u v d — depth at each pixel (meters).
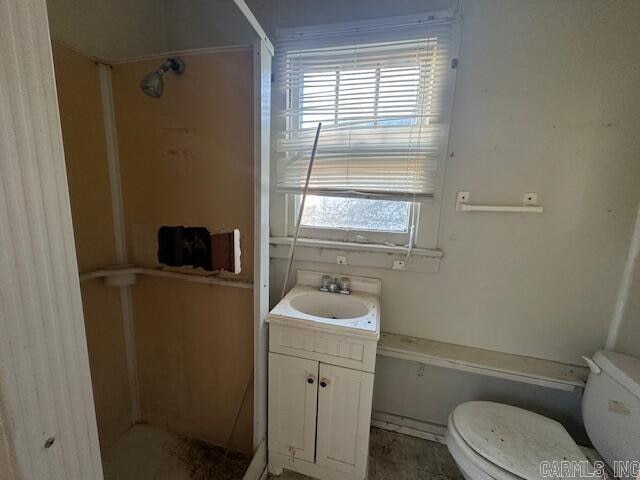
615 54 1.07
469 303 1.37
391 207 1.45
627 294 1.16
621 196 1.14
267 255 1.19
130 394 1.48
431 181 1.32
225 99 1.10
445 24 1.19
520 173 1.23
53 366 0.41
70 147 1.14
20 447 0.38
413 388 1.51
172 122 1.18
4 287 0.35
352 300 1.39
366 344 1.09
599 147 1.13
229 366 1.34
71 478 0.45
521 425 1.12
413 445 1.47
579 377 1.21
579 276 1.23
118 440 1.42
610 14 1.05
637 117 1.08
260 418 1.24
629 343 1.16
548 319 1.30
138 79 1.19
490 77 1.19
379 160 1.36
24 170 0.36
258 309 1.17
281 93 1.42
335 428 1.18
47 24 0.37
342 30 1.30
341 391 1.15
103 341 1.33
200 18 1.48
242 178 1.14
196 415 1.43
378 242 1.47
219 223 1.20
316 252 1.50
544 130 1.17
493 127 1.22
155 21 1.51
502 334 1.36
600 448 1.05
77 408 0.45
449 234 1.34
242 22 1.42
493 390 1.41
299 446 1.24
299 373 1.18
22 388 0.38
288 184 1.50
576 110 1.13
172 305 1.37
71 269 0.42
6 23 0.33
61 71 1.08
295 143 1.45
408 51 1.25
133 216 1.32
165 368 1.44
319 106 1.38
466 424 1.12
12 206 0.35
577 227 1.20
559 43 1.11
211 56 1.09
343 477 1.21
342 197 1.43
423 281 1.41
